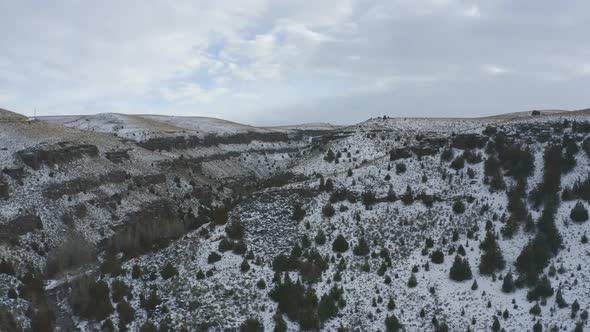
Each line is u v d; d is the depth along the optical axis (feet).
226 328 158.71
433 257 188.03
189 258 206.28
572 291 159.63
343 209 228.84
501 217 204.13
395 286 177.17
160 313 169.89
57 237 268.21
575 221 191.31
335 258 196.75
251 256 199.62
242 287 180.34
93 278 196.13
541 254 174.91
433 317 157.58
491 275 176.24
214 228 231.91
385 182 252.83
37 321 168.04
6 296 192.24
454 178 242.58
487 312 157.48
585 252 176.04
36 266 237.66
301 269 186.29
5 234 242.37
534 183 221.05
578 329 139.95
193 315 166.61
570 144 233.35
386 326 157.07
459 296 167.32
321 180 250.98
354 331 156.76
